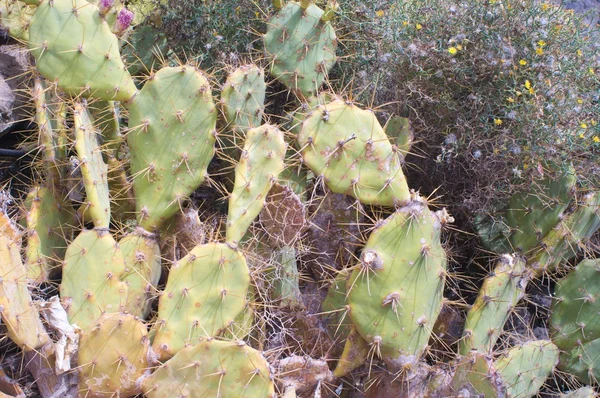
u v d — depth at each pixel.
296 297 2.77
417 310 2.37
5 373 2.34
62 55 2.63
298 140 2.59
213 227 2.95
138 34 3.64
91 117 2.90
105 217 2.57
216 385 2.20
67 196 2.84
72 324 2.38
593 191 3.21
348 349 2.50
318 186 3.10
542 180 3.17
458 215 3.41
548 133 3.05
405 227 2.35
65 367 2.25
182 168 2.71
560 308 3.07
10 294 2.12
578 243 3.18
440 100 3.21
